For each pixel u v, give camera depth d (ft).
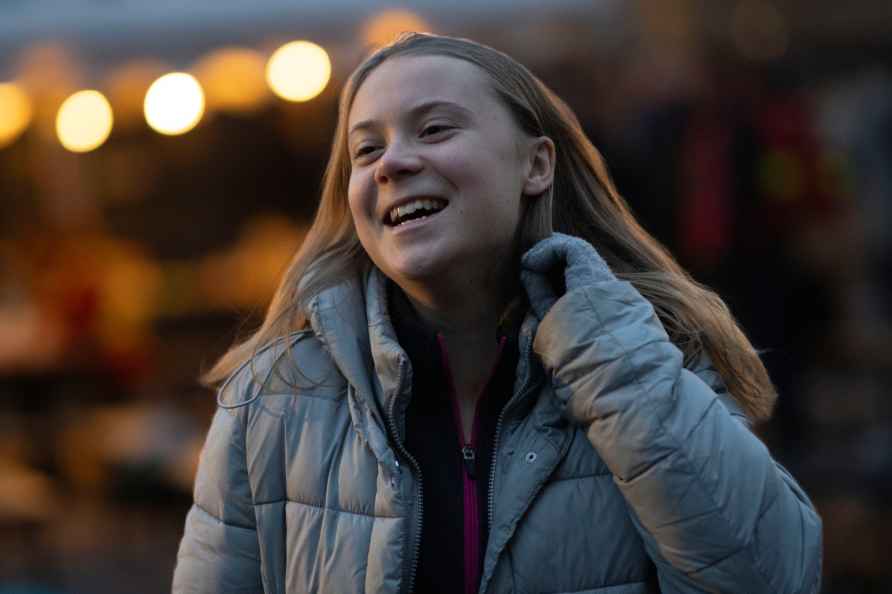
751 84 31.83
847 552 27.66
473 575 10.00
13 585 28.86
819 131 37.91
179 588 10.64
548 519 9.86
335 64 30.07
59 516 34.01
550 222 10.80
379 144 10.26
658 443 9.46
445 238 10.00
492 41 30.22
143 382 38.24
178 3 30.17
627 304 9.92
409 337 10.46
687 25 32.50
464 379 10.62
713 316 10.90
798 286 31.99
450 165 9.99
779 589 9.60
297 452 10.28
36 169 40.24
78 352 37.32
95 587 28.91
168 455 34.83
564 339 9.83
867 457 31.94
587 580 9.81
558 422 10.02
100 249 39.45
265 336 10.77
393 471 9.85
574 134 11.20
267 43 30.04
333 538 10.02
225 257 41.29
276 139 40.65
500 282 10.58
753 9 37.60
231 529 10.53
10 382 37.04
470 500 10.15
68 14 30.32
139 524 33.68
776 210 30.86
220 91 37.73
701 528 9.43
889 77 44.50
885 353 37.68
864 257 40.37
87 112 36.40
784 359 32.14
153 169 41.52
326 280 10.78
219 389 10.93
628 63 32.73
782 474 10.26
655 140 30.60
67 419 36.76
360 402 10.16
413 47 10.48
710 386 10.64
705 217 30.35
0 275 39.81
